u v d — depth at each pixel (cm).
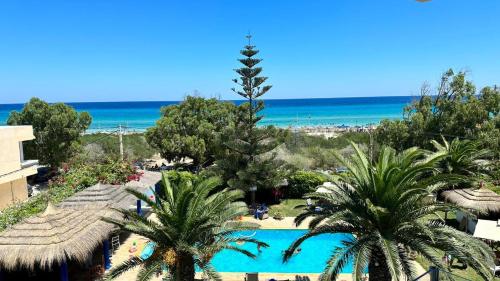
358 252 1012
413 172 1058
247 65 2500
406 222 1038
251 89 2508
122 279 1445
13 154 2295
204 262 1176
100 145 4184
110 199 1758
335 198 1163
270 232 2050
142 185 2119
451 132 3109
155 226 1159
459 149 2139
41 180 3209
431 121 3247
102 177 2206
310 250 1859
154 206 1190
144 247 1756
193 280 1231
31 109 3188
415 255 1529
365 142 3697
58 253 1182
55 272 1500
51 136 3180
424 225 1015
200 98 3709
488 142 2753
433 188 1170
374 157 3064
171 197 1268
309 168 3167
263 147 2512
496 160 2642
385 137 3300
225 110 3744
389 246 985
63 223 1304
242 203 1376
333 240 1977
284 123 9769
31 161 2541
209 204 1238
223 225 1280
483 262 998
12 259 1171
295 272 1627
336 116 11488
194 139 3441
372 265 1134
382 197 1083
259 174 2445
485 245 1072
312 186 2634
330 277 983
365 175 1163
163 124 3484
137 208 2047
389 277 1128
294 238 2002
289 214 2312
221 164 2533
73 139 3319
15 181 2359
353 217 1093
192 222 1148
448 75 3266
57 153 3216
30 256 1174
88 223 1391
